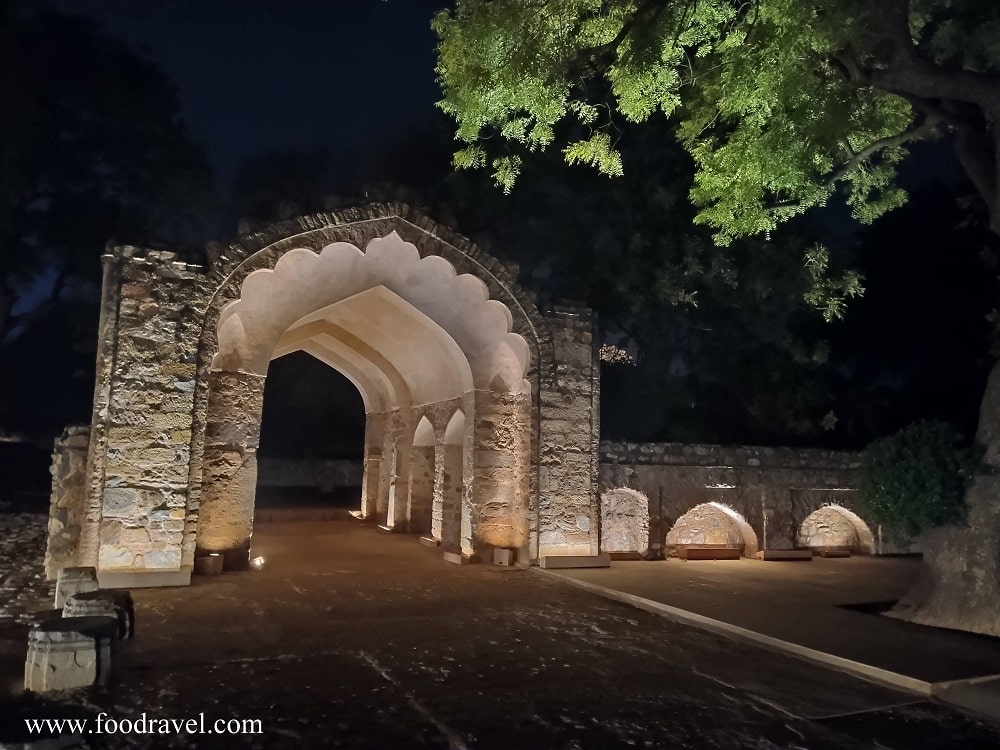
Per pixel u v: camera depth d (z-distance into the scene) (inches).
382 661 211.0
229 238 343.3
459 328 407.2
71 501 326.3
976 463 270.5
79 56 658.8
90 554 305.6
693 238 500.1
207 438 354.3
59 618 195.5
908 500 277.3
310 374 856.9
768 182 280.7
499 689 189.0
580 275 566.3
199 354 329.1
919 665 211.9
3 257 684.1
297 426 852.6
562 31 274.2
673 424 588.1
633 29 275.1
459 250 387.5
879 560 463.8
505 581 351.9
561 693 187.3
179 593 296.5
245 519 360.5
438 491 470.6
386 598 302.5
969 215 514.0
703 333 579.8
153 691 177.6
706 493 446.0
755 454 463.5
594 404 409.7
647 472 434.3
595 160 312.7
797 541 466.6
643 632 256.5
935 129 327.0
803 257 499.8
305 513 627.5
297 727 159.2
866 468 297.9
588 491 401.1
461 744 153.0
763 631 250.8
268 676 193.5
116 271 321.7
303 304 380.2
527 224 598.5
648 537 428.5
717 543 460.8
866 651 226.7
